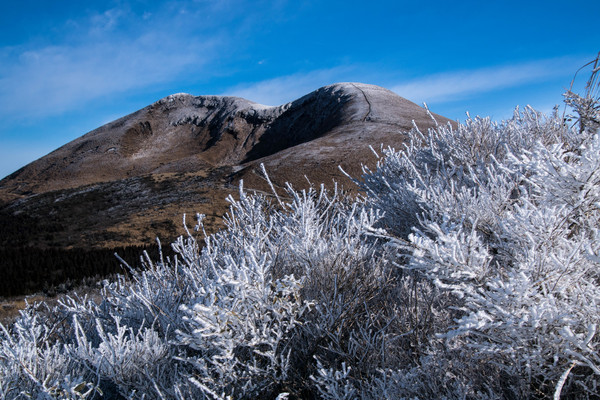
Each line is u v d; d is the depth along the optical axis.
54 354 2.24
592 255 1.36
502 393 1.54
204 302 1.95
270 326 1.95
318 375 1.96
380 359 1.91
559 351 1.37
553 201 1.76
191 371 2.02
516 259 1.78
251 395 1.78
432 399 1.58
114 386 2.14
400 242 1.75
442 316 2.03
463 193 2.42
